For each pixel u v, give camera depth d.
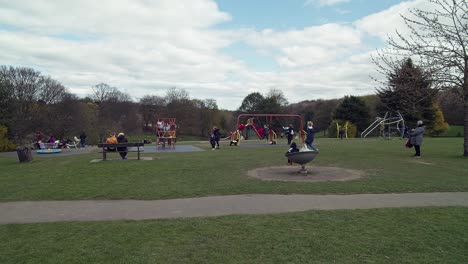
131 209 7.79
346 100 63.69
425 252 5.04
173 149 26.66
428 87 17.70
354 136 57.41
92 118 57.47
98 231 6.12
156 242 5.50
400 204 7.98
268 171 13.39
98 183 11.10
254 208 7.71
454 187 9.91
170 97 76.25
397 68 18.47
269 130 36.69
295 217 6.86
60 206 8.17
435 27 16.97
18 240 5.71
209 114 71.69
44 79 51.75
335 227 6.17
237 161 16.89
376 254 4.97
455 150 22.03
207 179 11.57
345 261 4.75
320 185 10.30
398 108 45.16
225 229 6.11
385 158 17.67
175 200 8.60
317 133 77.00
